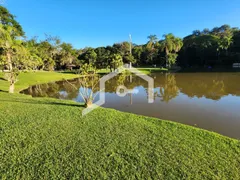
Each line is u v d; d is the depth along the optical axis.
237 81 22.34
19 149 4.96
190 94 14.95
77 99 13.53
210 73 34.41
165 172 4.05
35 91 17.28
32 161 4.43
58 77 27.91
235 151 4.96
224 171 4.11
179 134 6.04
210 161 4.48
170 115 9.31
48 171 4.07
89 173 4.01
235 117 8.89
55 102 10.51
